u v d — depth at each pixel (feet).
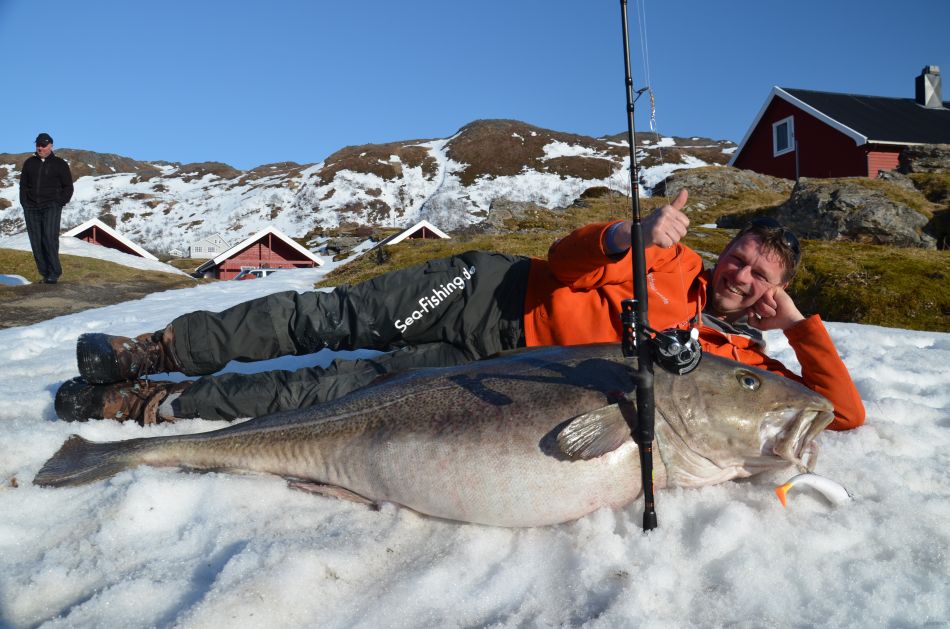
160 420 13.35
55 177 46.37
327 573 8.03
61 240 73.61
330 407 10.89
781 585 7.45
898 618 6.88
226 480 10.36
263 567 7.94
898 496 9.14
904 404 13.23
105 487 10.52
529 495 9.13
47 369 20.95
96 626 7.21
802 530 8.32
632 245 9.12
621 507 9.36
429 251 71.67
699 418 9.46
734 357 11.82
